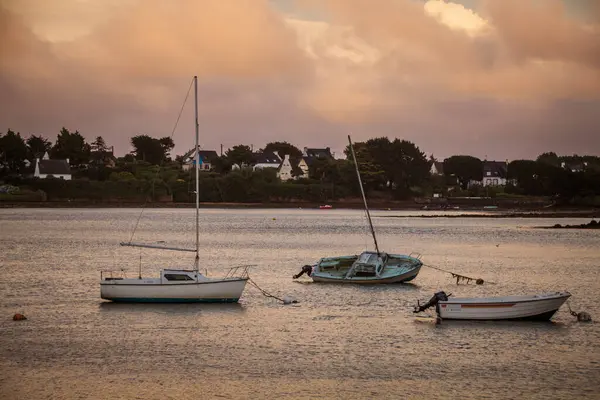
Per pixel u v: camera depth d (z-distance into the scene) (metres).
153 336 72.69
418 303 86.00
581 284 114.06
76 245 172.88
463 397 55.75
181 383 58.09
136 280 87.75
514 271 131.75
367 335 73.94
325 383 58.50
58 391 56.00
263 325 77.88
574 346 70.06
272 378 59.59
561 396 56.16
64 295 95.12
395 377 60.22
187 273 88.00
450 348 69.06
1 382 57.88
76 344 69.38
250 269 129.38
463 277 114.75
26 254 149.88
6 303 89.25
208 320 79.94
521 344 70.56
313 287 104.38
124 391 56.16
